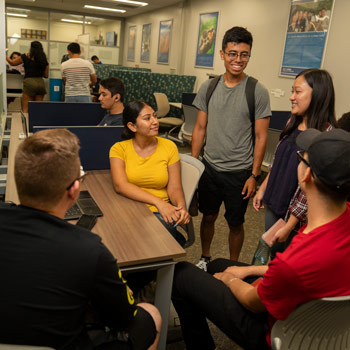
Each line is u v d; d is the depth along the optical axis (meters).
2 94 3.05
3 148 2.92
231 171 2.20
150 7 8.91
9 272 0.84
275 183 1.81
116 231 1.54
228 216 2.31
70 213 1.66
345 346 1.17
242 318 1.23
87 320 1.19
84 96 5.35
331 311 1.01
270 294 1.02
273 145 3.56
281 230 1.63
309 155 0.96
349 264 0.96
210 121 2.24
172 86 7.28
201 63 7.27
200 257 2.63
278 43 5.14
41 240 0.86
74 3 9.34
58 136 0.93
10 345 0.76
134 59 10.70
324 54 4.34
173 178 2.06
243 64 2.06
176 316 1.81
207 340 1.51
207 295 1.34
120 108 2.92
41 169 0.88
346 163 0.89
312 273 0.94
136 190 1.91
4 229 0.87
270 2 5.25
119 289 0.97
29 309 0.83
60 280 0.85
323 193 0.95
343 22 4.07
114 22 11.59
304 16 4.61
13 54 8.12
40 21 11.05
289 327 1.07
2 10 3.65
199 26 7.26
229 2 6.25
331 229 0.95
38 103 3.41
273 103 5.33
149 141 2.06
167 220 1.80
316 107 1.60
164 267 1.44
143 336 1.16
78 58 5.25
